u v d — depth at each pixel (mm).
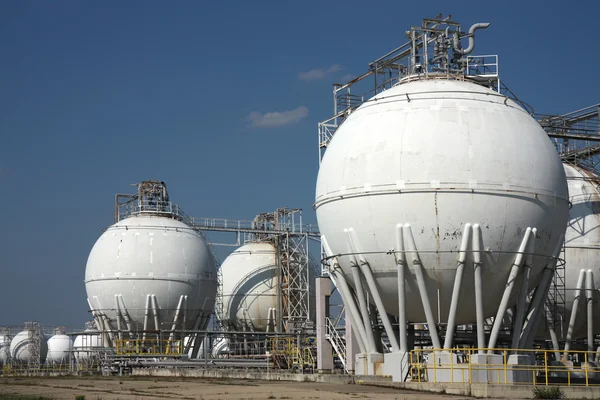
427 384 34938
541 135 39469
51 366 83125
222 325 75750
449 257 36906
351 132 40188
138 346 60312
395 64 51094
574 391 32719
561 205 39062
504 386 32500
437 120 38156
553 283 47031
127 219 64812
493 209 36875
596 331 49656
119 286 61156
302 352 63000
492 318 42719
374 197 37781
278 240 75312
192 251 63438
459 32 47312
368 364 40406
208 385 38219
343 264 40094
